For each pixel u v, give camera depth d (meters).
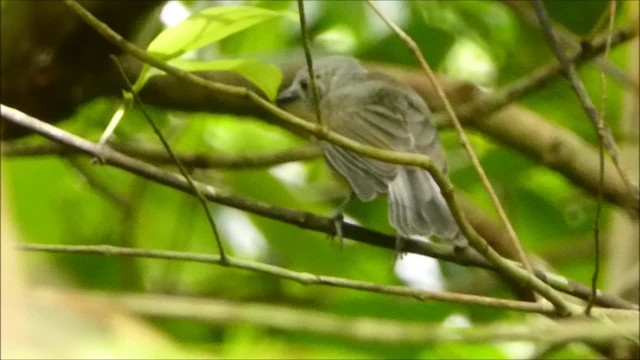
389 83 9.26
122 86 7.98
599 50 7.07
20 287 1.18
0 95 7.45
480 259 6.68
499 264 5.25
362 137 8.62
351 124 8.73
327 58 9.67
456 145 10.41
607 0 9.24
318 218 6.83
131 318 1.42
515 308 5.41
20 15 7.07
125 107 6.09
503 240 8.66
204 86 4.78
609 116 10.36
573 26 9.54
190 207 9.55
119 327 1.34
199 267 9.64
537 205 10.38
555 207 10.41
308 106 9.19
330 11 9.84
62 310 1.29
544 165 9.45
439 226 6.90
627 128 9.23
